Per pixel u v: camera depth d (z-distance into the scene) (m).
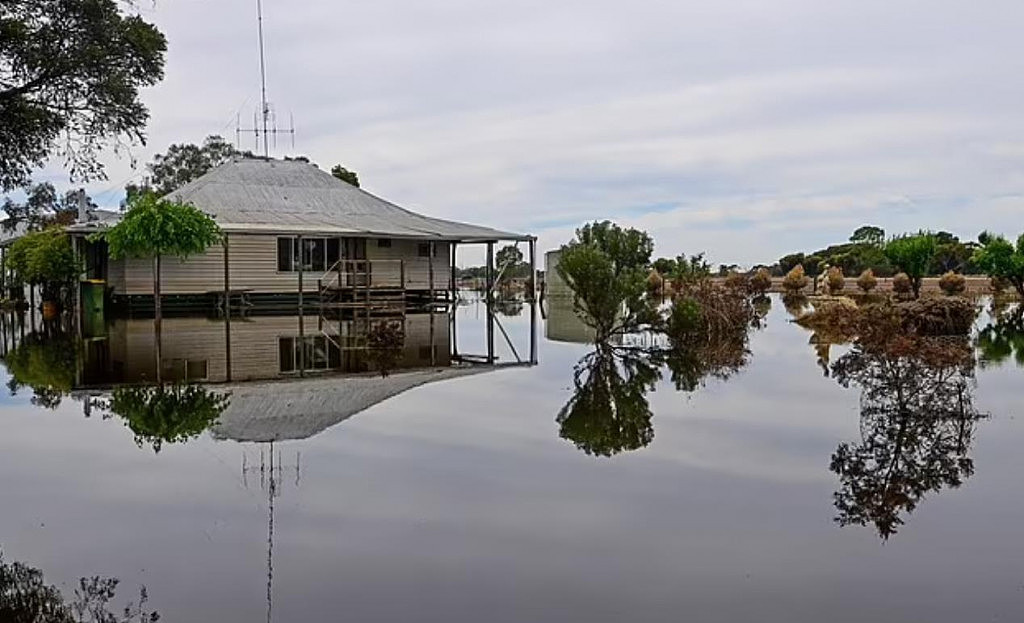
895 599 3.61
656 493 5.25
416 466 5.96
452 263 28.34
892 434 6.94
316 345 15.29
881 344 8.85
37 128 11.55
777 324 19.52
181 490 5.36
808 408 8.25
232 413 8.19
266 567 3.99
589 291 14.70
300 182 30.30
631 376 10.84
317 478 5.64
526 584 3.77
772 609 3.50
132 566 4.04
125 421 7.79
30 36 11.09
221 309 24.22
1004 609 3.51
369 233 24.91
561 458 6.20
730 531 4.50
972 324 15.97
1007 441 6.61
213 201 27.72
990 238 27.94
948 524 4.61
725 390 9.52
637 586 3.75
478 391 9.62
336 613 3.46
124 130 12.61
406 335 17.48
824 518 4.73
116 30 12.03
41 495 5.25
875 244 42.31
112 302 23.69
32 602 3.60
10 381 10.48
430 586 3.75
